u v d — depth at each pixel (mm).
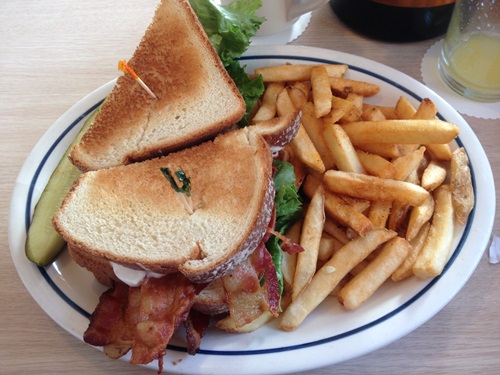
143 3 464
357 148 333
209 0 334
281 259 285
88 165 309
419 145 328
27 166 335
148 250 261
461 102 372
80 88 405
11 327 297
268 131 290
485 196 297
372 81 357
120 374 276
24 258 297
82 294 289
